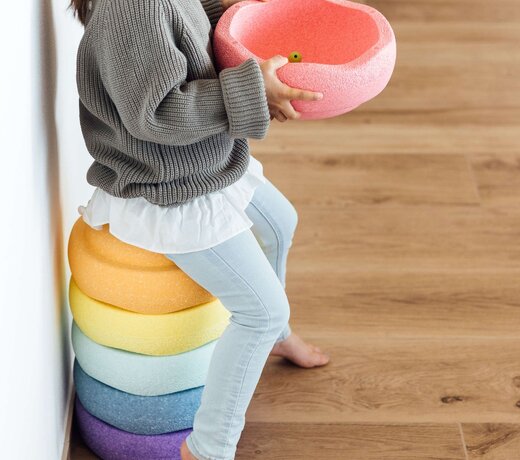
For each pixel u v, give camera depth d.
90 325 1.49
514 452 1.67
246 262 1.40
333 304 2.01
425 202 2.35
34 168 1.30
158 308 1.45
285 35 1.54
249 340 1.43
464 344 1.91
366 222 2.27
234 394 1.45
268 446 1.67
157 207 1.37
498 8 3.33
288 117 1.31
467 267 2.13
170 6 1.23
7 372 1.12
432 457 1.66
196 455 1.49
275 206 1.60
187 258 1.39
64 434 1.61
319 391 1.79
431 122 2.70
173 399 1.54
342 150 2.56
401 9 3.30
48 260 1.43
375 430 1.71
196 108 1.25
